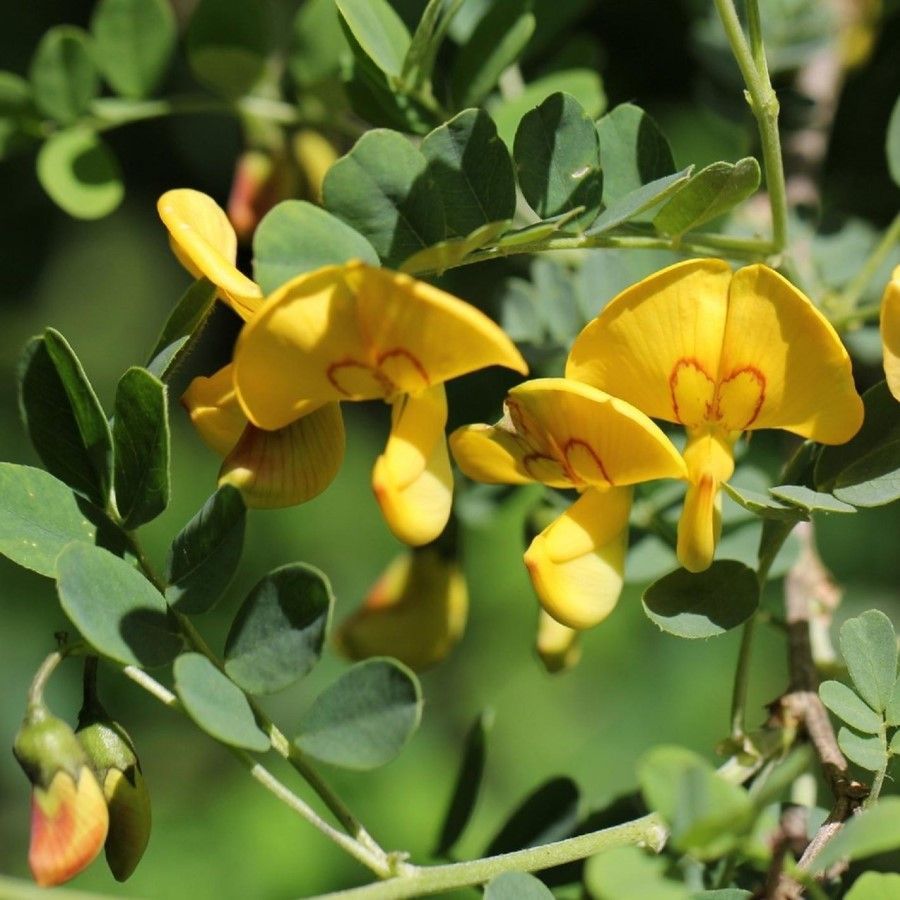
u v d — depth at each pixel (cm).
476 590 69
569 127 35
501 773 69
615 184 36
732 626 34
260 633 34
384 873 34
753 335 34
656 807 32
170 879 66
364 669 33
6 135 42
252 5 41
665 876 32
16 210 54
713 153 45
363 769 33
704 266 34
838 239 41
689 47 44
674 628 34
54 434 34
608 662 69
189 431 71
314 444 34
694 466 34
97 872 66
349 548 71
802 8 42
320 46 41
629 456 34
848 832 32
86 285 76
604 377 34
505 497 40
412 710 33
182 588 34
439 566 40
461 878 34
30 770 34
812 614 39
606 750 68
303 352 33
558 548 34
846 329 40
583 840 35
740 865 35
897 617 62
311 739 33
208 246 34
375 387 33
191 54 41
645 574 39
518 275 42
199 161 63
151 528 68
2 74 41
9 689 69
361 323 33
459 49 38
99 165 42
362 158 33
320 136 42
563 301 40
